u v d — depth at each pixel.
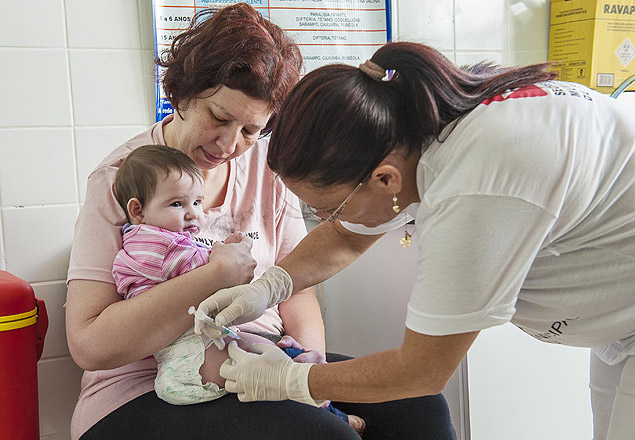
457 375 1.55
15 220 1.73
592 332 1.07
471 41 2.14
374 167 0.96
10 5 1.70
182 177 1.30
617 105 1.02
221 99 1.25
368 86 0.96
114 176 1.37
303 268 1.34
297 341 1.48
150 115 1.85
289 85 1.28
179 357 1.23
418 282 0.96
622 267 1.00
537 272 1.02
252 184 1.54
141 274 1.26
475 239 0.89
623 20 2.10
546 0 2.21
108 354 1.20
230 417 1.14
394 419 1.37
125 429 1.18
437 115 0.95
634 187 0.96
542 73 1.04
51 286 1.76
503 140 0.90
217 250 1.31
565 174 0.91
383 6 2.05
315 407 1.17
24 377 1.39
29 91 1.73
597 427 1.24
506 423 1.55
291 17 1.98
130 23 1.82
